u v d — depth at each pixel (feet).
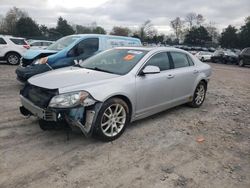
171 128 18.03
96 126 14.48
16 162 12.69
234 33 244.42
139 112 17.08
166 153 14.48
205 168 13.21
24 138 15.21
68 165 12.71
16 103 21.86
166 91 18.88
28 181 11.36
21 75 25.04
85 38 29.96
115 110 15.40
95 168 12.59
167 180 12.01
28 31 215.31
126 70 16.79
